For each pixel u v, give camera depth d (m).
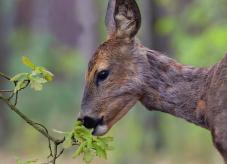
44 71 7.42
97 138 7.49
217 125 8.47
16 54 27.95
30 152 20.66
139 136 19.31
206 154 19.00
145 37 21.61
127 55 9.07
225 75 8.48
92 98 9.06
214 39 18.56
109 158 18.28
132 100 9.09
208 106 8.61
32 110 23.11
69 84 24.78
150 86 9.03
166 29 20.75
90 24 21.38
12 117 23.20
